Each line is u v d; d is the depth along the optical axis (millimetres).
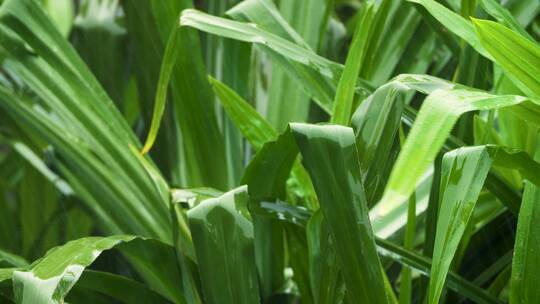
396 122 1123
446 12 1159
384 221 1468
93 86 1553
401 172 995
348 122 1223
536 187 1186
